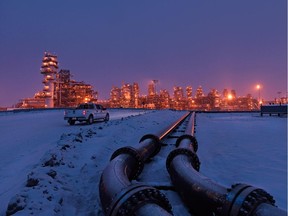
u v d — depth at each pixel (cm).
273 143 1298
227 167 819
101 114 2695
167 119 3269
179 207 482
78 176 671
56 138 1432
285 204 509
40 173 588
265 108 4438
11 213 427
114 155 635
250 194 301
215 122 2925
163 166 789
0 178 685
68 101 16750
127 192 323
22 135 1605
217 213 356
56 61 17075
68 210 467
